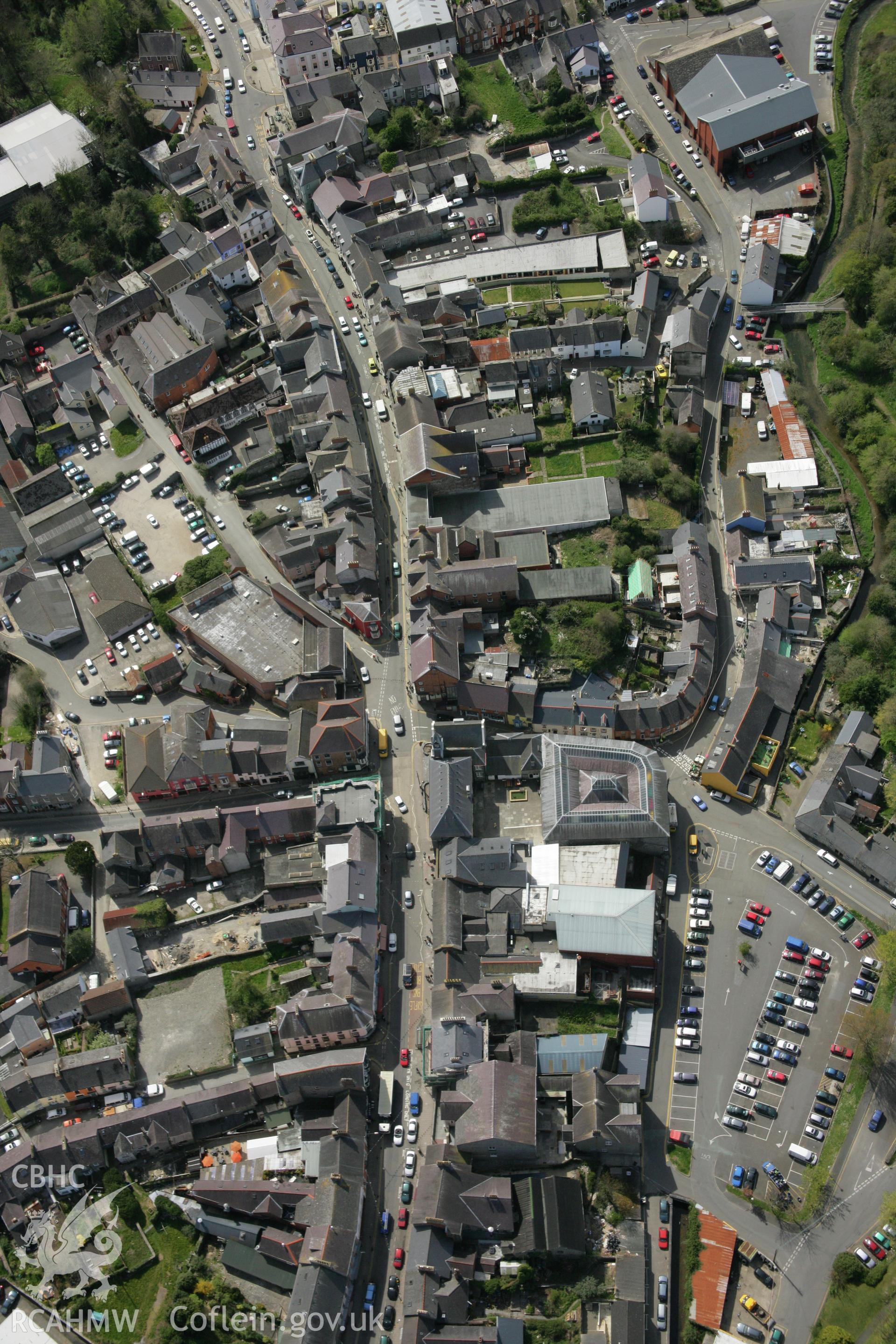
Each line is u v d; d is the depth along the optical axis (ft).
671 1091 602.44
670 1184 575.38
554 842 647.97
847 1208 566.36
